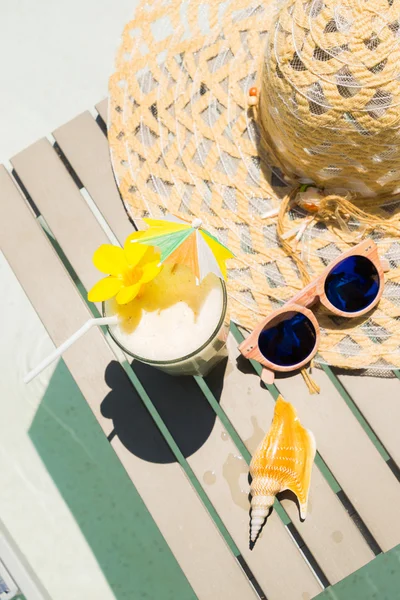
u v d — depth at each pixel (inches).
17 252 30.8
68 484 38.9
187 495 28.3
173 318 23.6
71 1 42.6
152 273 22.3
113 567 38.1
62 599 37.8
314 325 26.3
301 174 27.0
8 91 42.3
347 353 27.0
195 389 29.0
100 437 39.1
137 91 29.8
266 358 27.1
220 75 29.2
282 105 23.7
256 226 27.8
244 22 29.3
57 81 42.2
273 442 26.7
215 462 28.3
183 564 27.8
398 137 22.9
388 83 21.7
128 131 29.6
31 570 35.1
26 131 41.9
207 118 29.0
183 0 29.8
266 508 26.5
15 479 38.9
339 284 26.0
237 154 28.5
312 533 27.4
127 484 38.8
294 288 27.2
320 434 27.7
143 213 29.0
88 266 30.6
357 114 22.4
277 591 27.3
